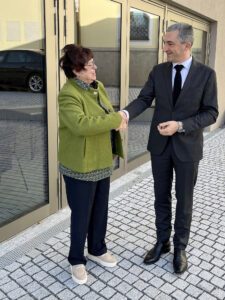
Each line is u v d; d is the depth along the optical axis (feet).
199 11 22.12
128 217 12.60
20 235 11.07
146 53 17.37
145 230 11.69
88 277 9.16
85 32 13.07
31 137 11.35
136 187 15.44
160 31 18.21
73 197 8.49
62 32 11.70
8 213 10.95
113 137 8.86
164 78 8.91
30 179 11.59
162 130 8.43
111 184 15.71
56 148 12.16
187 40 8.32
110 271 9.43
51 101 11.62
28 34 10.60
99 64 14.28
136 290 8.73
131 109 9.16
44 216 12.12
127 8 15.25
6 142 10.54
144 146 18.93
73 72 7.89
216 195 14.89
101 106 8.29
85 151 7.95
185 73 8.64
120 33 15.11
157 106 9.14
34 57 10.90
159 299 8.45
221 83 29.50
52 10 11.19
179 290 8.78
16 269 9.43
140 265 9.75
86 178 8.21
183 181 9.11
